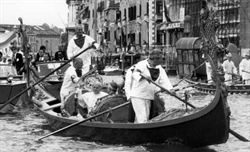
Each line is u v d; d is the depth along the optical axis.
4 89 19.48
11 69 22.69
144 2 71.44
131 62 58.81
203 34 11.62
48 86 20.66
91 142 13.15
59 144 12.98
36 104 17.03
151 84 12.73
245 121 16.62
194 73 38.00
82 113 15.00
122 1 81.50
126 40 77.81
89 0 102.88
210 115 11.41
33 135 14.38
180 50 40.62
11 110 19.84
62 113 14.70
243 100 23.72
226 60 28.22
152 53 12.61
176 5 59.28
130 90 12.88
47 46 131.25
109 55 74.25
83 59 18.95
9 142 13.40
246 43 46.22
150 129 12.18
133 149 12.18
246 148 12.42
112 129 12.70
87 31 103.56
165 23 61.72
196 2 51.06
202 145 11.98
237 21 47.62
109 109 12.96
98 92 14.79
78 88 15.34
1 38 35.41
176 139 12.10
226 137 11.66
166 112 12.70
